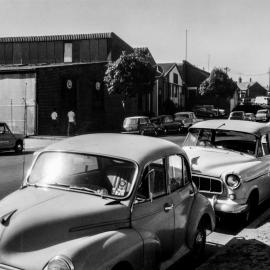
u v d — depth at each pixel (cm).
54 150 516
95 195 456
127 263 412
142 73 3600
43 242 388
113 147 500
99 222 421
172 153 536
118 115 4044
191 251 586
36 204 429
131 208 448
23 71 3152
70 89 3416
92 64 3628
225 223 818
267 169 888
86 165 487
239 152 896
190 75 6731
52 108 3250
